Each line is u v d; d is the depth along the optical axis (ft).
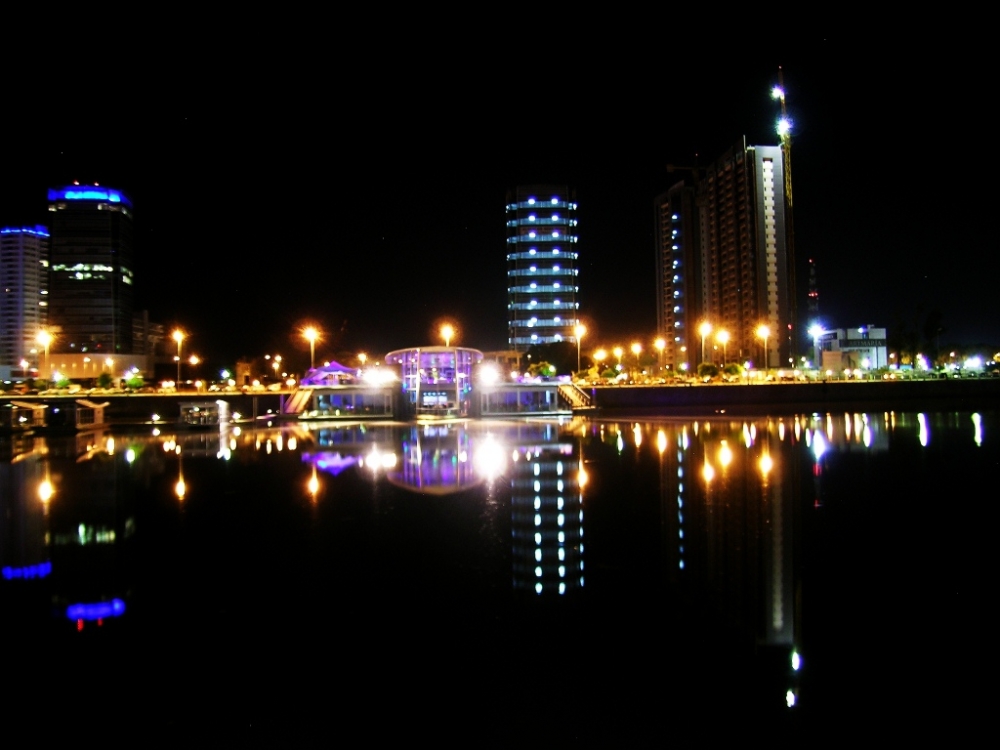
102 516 89.76
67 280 592.60
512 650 45.93
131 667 44.14
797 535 73.92
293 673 43.11
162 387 424.46
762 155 545.85
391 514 88.12
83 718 38.27
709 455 143.02
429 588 58.18
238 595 57.26
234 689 41.27
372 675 42.78
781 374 436.76
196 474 127.03
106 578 62.34
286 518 86.94
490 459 142.82
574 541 72.69
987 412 289.33
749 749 34.81
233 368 589.73
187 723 37.68
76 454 164.14
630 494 98.94
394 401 303.07
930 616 50.67
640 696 39.91
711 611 52.24
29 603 55.88
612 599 54.90
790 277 513.45
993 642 45.98
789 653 44.88
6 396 281.13
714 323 599.57
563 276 640.58
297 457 152.15
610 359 610.24
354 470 129.39
